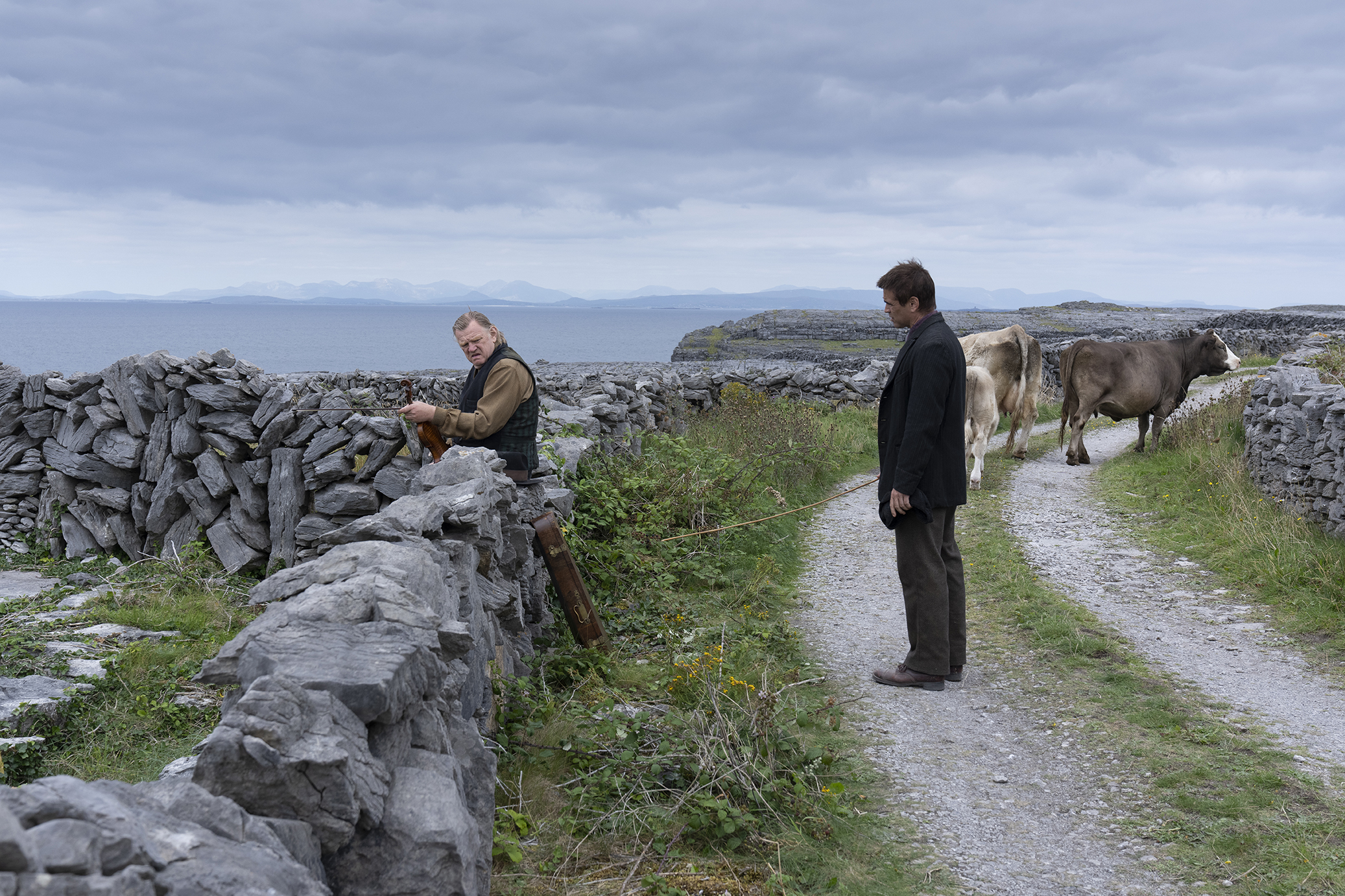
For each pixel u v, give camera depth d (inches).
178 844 53.9
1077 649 220.8
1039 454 532.4
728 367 737.6
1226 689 195.3
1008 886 124.3
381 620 90.5
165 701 157.8
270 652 82.6
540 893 112.9
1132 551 319.0
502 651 160.4
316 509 233.1
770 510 358.9
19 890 42.1
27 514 266.8
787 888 117.8
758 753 146.3
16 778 132.0
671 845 126.3
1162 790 150.6
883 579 295.3
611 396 434.0
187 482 246.4
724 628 212.5
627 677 190.4
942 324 194.7
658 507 295.7
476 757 102.4
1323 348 593.9
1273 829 135.6
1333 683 198.2
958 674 206.7
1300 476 310.3
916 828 140.6
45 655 174.7
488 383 200.2
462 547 136.1
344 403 239.1
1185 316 1788.9
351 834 72.4
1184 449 447.2
